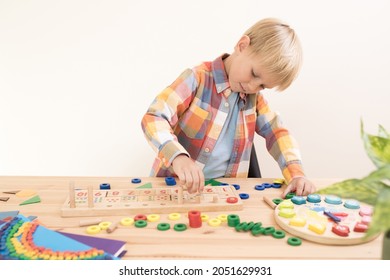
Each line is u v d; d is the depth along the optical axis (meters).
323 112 1.60
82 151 1.66
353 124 1.61
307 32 1.54
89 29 1.55
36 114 1.63
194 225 0.67
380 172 0.39
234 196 0.80
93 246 0.57
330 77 1.57
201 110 1.06
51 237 0.58
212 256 0.57
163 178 0.95
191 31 1.55
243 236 0.64
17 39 1.57
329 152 1.63
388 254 0.46
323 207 0.75
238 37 1.55
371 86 1.58
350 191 0.41
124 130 1.63
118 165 1.66
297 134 1.62
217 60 1.07
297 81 1.57
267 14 1.54
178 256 0.57
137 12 1.54
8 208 0.74
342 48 1.55
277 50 0.92
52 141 1.65
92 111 1.62
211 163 1.10
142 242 0.61
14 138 1.66
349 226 0.66
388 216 0.33
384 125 1.61
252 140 1.13
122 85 1.59
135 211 0.73
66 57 1.58
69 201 0.75
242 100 1.08
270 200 0.79
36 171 1.68
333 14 1.53
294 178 0.90
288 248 0.60
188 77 1.04
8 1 1.54
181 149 0.84
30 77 1.60
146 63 1.58
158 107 0.96
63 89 1.60
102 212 0.72
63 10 1.54
